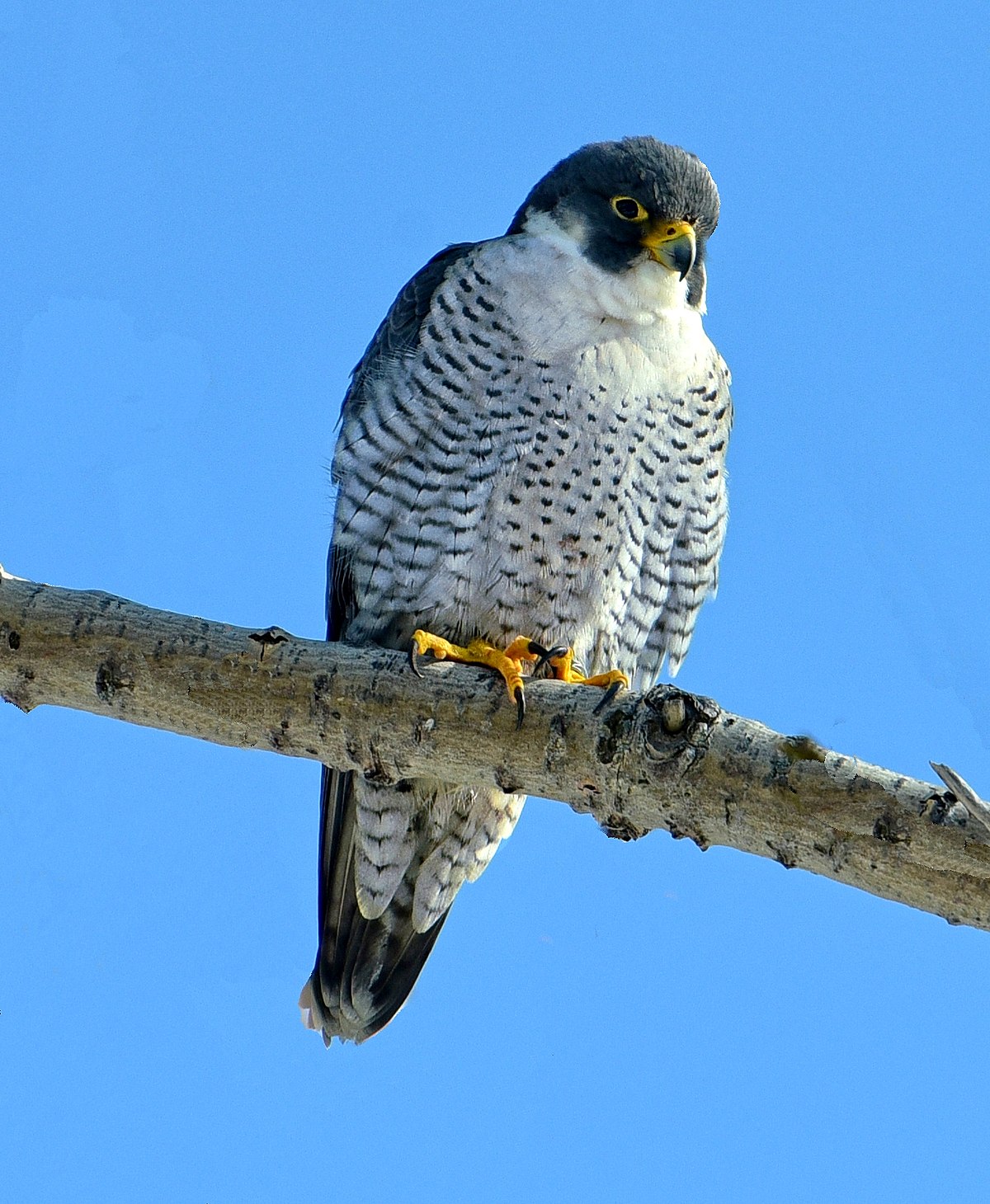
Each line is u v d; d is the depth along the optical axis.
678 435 10.63
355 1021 11.44
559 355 10.28
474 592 10.59
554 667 10.69
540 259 10.46
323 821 11.48
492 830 11.27
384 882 11.37
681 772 7.54
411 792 11.05
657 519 10.81
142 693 8.48
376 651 8.54
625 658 11.30
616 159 10.71
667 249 10.42
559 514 10.42
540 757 8.10
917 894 7.04
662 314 10.45
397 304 11.08
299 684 8.45
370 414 10.68
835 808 7.14
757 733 7.46
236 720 8.55
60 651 8.44
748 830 7.43
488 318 10.37
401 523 10.54
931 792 7.00
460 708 8.27
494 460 10.34
